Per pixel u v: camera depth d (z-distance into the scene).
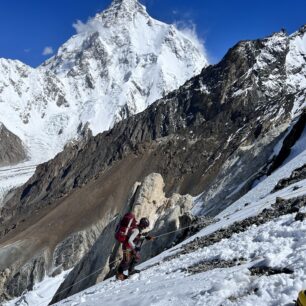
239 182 73.81
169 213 41.09
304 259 9.11
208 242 18.20
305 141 53.28
